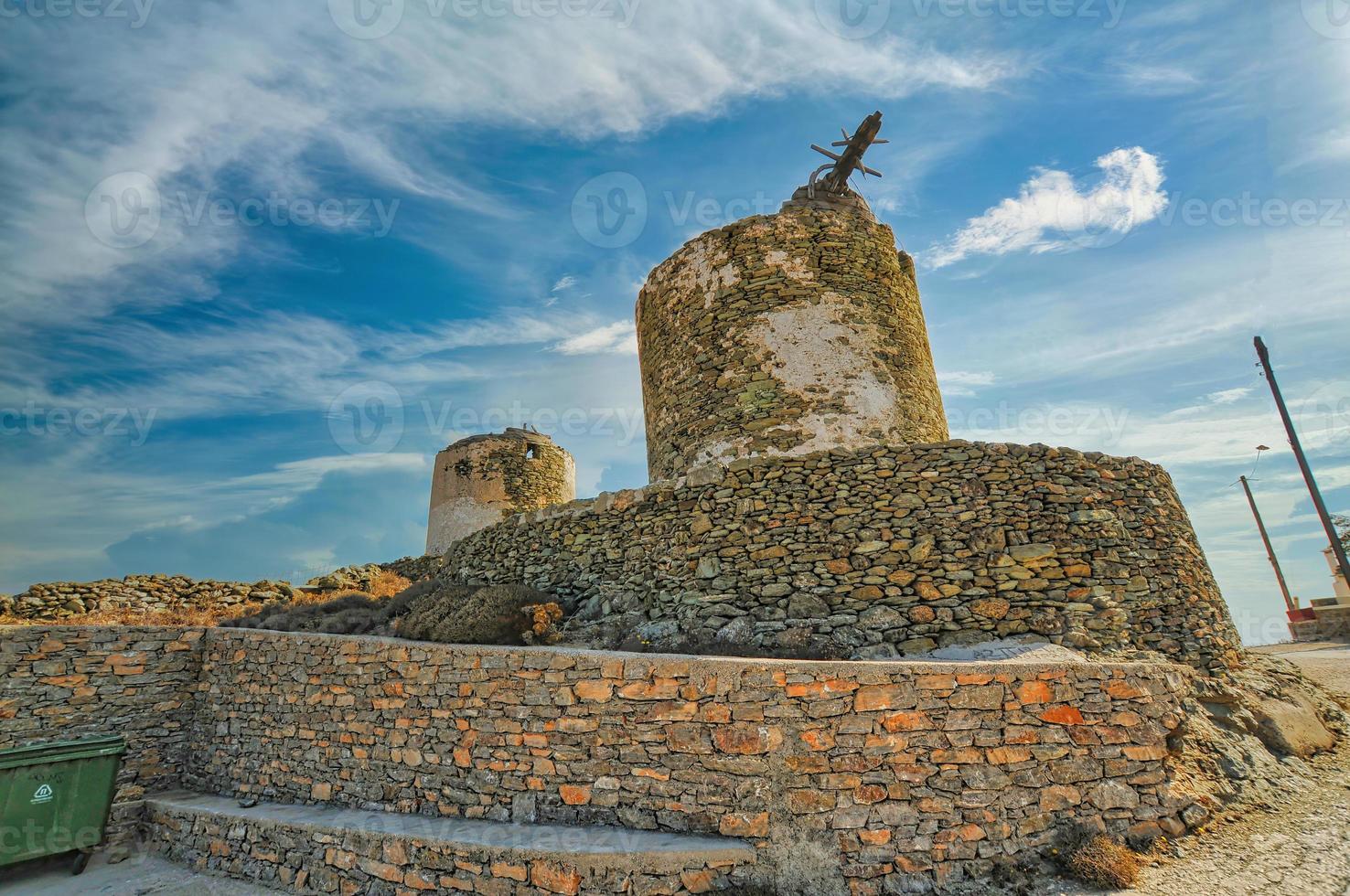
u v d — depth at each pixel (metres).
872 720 5.16
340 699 7.50
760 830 5.02
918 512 7.48
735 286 10.40
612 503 9.06
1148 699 5.23
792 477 7.93
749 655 6.91
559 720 5.95
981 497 7.51
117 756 7.69
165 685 9.17
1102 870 4.49
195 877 6.93
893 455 7.79
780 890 4.74
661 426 11.18
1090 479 7.86
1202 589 8.10
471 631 7.53
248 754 8.29
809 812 5.00
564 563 9.28
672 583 8.05
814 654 6.77
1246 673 7.68
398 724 6.92
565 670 6.05
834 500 7.69
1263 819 5.14
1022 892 4.56
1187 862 4.59
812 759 5.12
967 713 5.16
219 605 13.65
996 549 7.24
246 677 8.70
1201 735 5.91
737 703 5.36
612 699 5.77
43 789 7.14
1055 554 7.20
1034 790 4.98
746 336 10.11
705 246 10.89
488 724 6.31
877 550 7.36
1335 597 21.69
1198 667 7.28
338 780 7.25
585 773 5.72
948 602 7.02
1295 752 6.41
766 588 7.48
